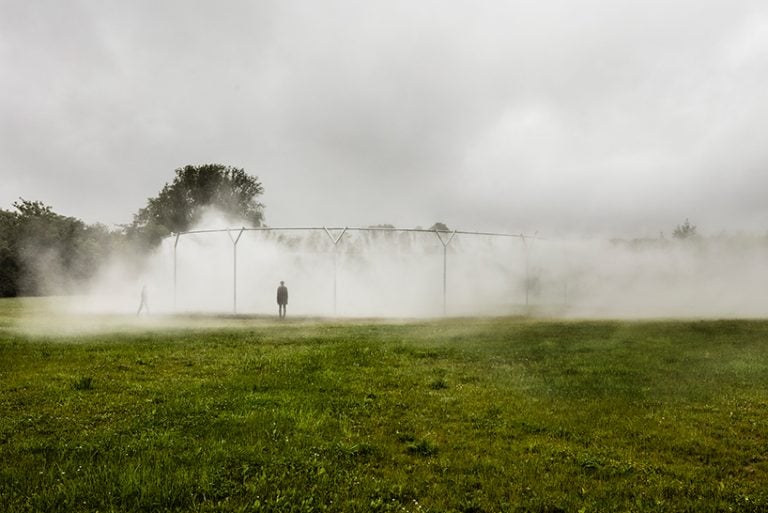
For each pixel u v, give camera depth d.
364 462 8.12
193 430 9.42
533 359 17.17
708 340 21.25
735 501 6.75
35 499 6.55
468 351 18.62
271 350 19.06
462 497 6.87
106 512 6.30
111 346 19.98
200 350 19.05
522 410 11.00
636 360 16.59
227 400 11.47
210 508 6.47
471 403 11.53
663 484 7.25
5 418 10.12
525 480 7.40
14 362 16.25
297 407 10.98
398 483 7.28
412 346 19.88
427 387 13.20
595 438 9.26
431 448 8.61
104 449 8.39
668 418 10.41
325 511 6.49
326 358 17.00
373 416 10.55
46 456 8.09
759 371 14.79
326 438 9.16
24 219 82.12
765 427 9.84
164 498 6.66
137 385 13.04
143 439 8.85
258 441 8.78
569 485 7.23
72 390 12.49
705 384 13.31
